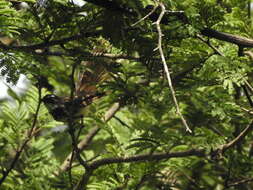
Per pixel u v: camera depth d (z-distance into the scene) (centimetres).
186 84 477
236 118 503
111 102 567
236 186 595
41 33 439
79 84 504
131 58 447
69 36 455
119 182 557
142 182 564
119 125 666
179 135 553
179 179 644
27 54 421
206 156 569
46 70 434
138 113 672
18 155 535
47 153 597
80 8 436
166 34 413
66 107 519
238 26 454
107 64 473
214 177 656
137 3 396
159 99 475
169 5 393
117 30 421
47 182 570
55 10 435
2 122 567
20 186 562
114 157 532
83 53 454
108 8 406
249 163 575
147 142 525
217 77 457
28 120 573
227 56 452
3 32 390
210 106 482
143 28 418
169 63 462
